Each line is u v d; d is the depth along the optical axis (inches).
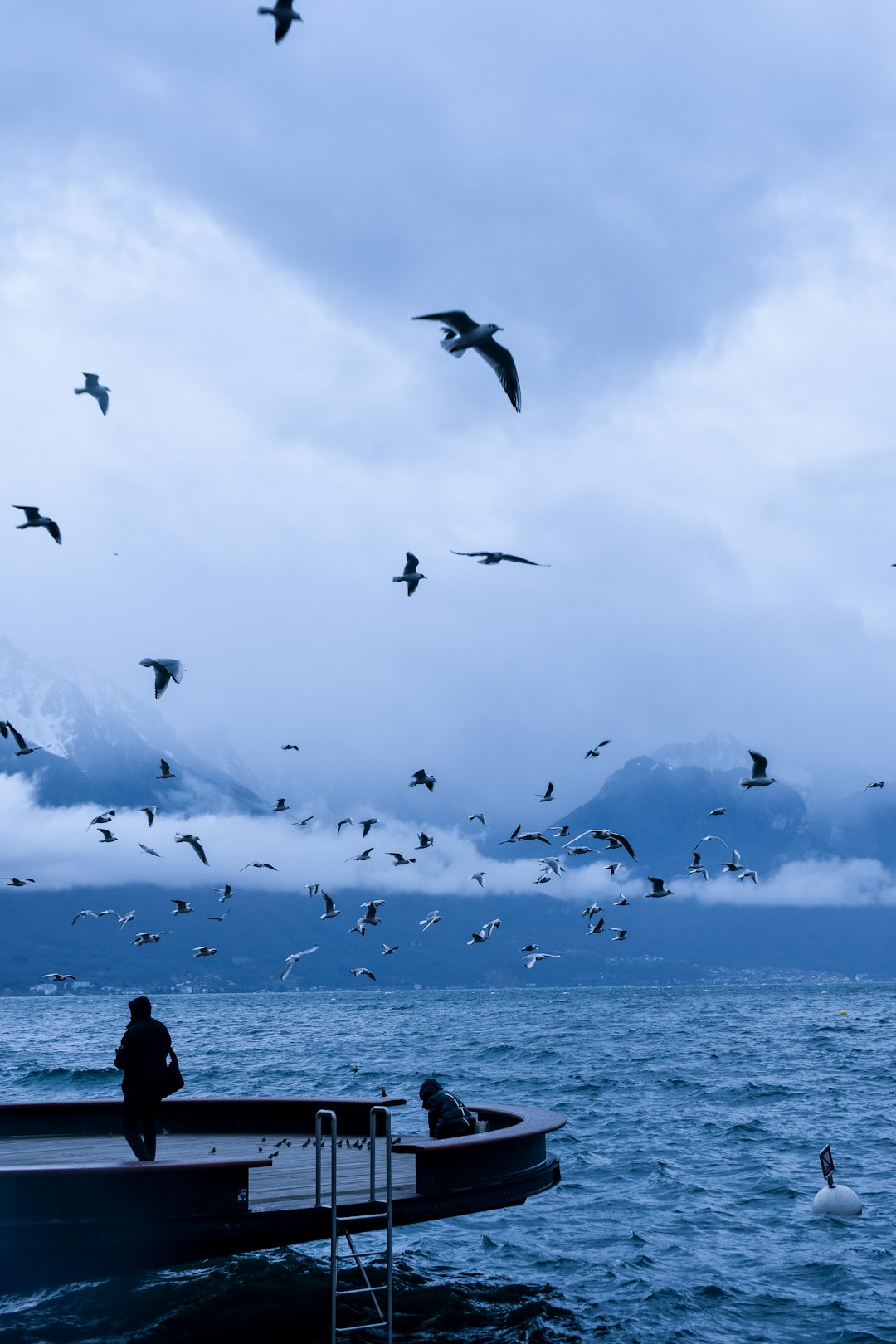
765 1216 1012.5
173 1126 995.3
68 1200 626.2
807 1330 733.3
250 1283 871.1
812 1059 2593.5
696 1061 2610.7
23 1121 979.9
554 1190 1143.0
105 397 867.4
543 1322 762.8
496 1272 879.7
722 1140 1402.6
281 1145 904.9
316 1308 806.5
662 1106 1737.2
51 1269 619.5
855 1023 4630.9
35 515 946.7
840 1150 1312.7
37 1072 2541.8
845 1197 1012.5
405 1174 774.5
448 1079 2251.5
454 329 642.8
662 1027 4446.4
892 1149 1309.1
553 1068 2481.5
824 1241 925.8
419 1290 839.1
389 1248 669.9
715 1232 966.4
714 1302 791.1
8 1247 615.5
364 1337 746.8
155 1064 672.4
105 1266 624.4
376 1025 5177.2
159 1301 832.9
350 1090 2063.2
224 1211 642.8
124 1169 629.0
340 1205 671.1
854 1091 1891.0
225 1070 2556.6
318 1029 4788.4
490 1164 756.0
